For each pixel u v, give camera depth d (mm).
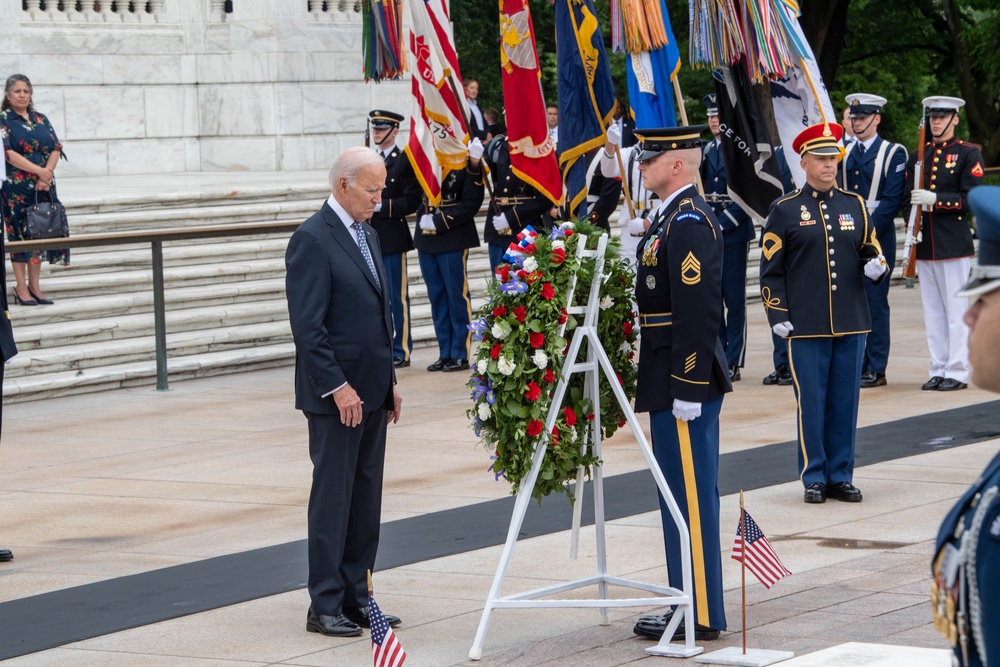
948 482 28531
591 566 23078
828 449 27688
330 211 20562
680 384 19078
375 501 20938
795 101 37219
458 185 44094
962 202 38844
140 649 19516
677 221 19266
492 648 19406
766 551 18453
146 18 72688
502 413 19203
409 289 52469
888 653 15859
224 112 73188
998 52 92500
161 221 51156
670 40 31656
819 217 28172
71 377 41125
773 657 18266
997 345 8453
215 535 25766
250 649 19516
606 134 34094
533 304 19031
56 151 45094
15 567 23938
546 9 83625
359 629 20172
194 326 45875
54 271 46781
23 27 68188
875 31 97438
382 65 44156
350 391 19922
